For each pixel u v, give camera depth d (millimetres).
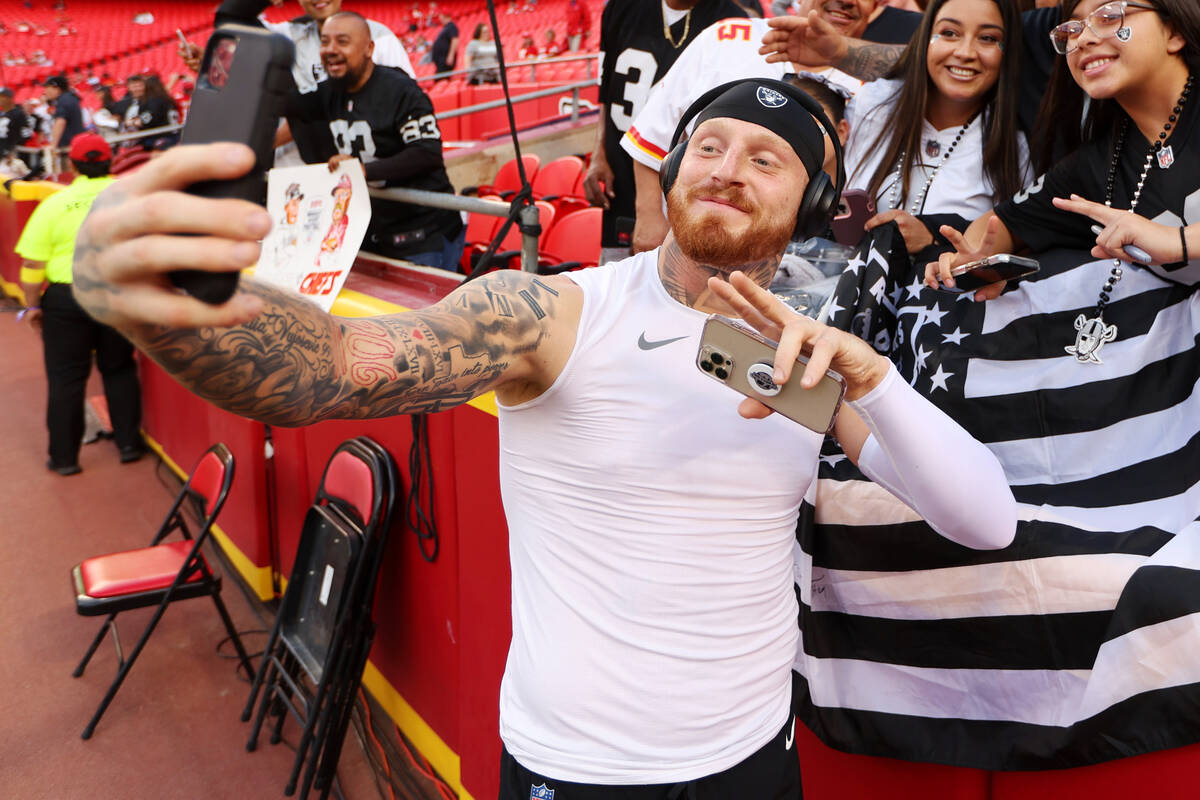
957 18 1605
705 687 1041
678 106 2238
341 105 3174
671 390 990
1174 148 1358
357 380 821
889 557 1350
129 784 2525
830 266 1744
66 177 8477
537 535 1056
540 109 10242
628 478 995
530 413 1032
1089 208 1299
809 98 1057
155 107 8430
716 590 1030
